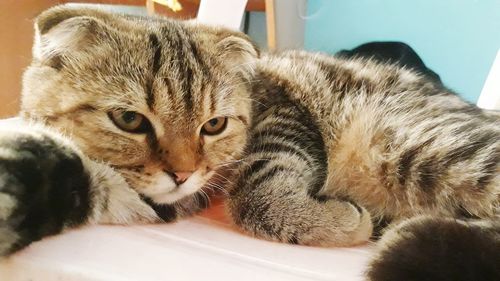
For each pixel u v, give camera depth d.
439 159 0.24
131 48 0.21
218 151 0.24
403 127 0.26
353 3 0.57
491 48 0.51
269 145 0.26
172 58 0.22
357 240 0.21
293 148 0.26
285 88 0.29
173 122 0.21
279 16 0.52
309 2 0.58
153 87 0.21
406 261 0.15
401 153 0.25
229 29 0.27
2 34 0.40
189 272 0.14
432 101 0.29
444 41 0.54
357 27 0.57
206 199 0.24
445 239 0.16
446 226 0.17
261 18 0.60
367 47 0.53
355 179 0.27
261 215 0.21
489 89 0.39
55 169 0.15
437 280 0.14
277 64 0.31
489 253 0.15
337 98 0.29
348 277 0.15
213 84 0.23
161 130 0.21
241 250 0.17
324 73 0.31
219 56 0.24
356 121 0.28
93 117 0.20
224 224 0.22
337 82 0.30
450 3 0.52
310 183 0.25
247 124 0.26
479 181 0.23
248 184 0.23
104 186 0.18
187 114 0.21
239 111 0.25
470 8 0.51
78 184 0.16
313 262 0.17
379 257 0.16
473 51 0.52
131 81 0.20
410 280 0.14
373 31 0.57
